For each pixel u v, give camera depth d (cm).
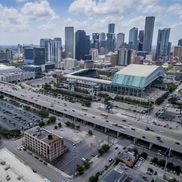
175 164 15950
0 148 17412
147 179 11881
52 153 15925
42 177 13975
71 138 19662
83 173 14625
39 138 16538
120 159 15762
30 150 17325
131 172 12512
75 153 17175
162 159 16225
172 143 18038
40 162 15775
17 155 16550
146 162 16075
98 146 18400
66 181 13750
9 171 13450
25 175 13200
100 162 15975
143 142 19412
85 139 19600
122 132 19950
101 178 11956
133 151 17238
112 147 18262
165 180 12588
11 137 19462
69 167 15288
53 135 17250
